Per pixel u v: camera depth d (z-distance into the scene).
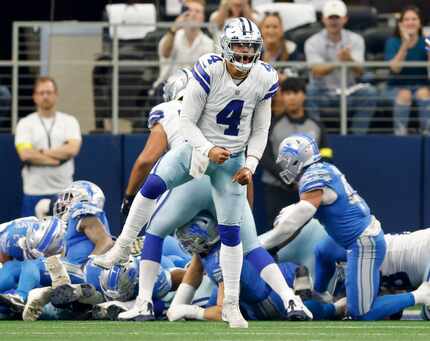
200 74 25.77
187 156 26.86
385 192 42.12
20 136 40.75
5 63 42.28
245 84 25.89
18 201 42.56
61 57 42.69
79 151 42.09
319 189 29.11
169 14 45.16
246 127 26.38
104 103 42.53
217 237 28.41
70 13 47.12
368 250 29.16
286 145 29.42
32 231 30.34
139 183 29.61
